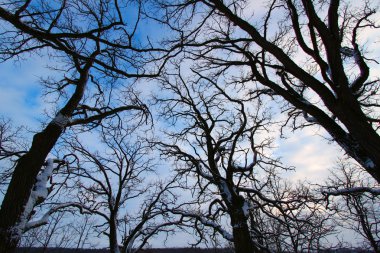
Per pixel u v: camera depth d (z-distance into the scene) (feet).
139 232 61.67
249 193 50.21
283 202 47.47
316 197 45.70
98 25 22.99
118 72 19.01
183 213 57.31
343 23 34.45
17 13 16.03
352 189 40.22
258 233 50.98
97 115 29.91
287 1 26.43
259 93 42.63
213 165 52.95
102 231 55.42
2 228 19.35
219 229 51.16
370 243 70.03
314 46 24.77
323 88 24.45
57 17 18.81
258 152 53.36
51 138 23.71
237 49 30.12
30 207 23.02
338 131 29.63
